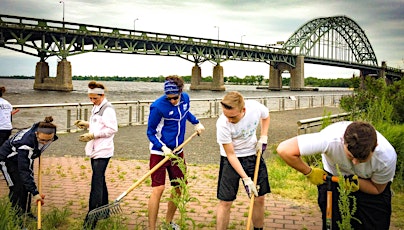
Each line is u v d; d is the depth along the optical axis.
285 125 15.59
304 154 3.24
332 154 3.22
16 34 61.66
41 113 20.81
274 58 105.38
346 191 3.24
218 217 3.94
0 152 4.27
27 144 4.06
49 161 8.48
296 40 118.94
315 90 111.56
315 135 3.30
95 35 65.88
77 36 65.62
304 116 19.64
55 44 63.94
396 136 6.75
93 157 4.49
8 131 6.89
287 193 5.99
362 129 2.81
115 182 6.78
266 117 4.10
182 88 4.15
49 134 4.11
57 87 66.19
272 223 4.78
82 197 5.83
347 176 3.38
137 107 15.73
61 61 65.06
